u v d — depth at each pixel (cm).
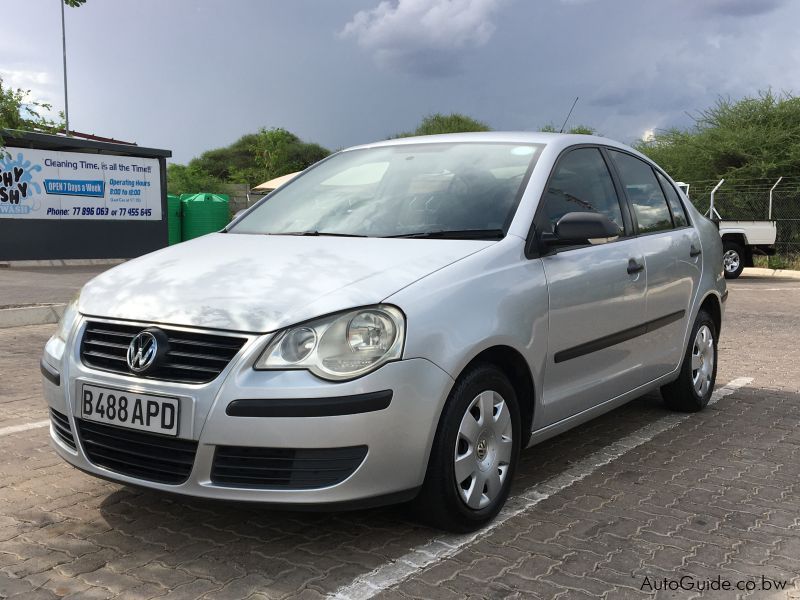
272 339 288
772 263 2017
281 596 279
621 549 323
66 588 284
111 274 357
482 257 341
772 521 357
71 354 323
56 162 1828
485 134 449
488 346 322
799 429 513
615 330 420
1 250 1747
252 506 288
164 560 307
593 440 483
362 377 287
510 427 348
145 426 296
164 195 2055
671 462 441
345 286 305
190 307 304
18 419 518
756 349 833
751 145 2316
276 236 397
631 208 467
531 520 352
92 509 359
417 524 342
